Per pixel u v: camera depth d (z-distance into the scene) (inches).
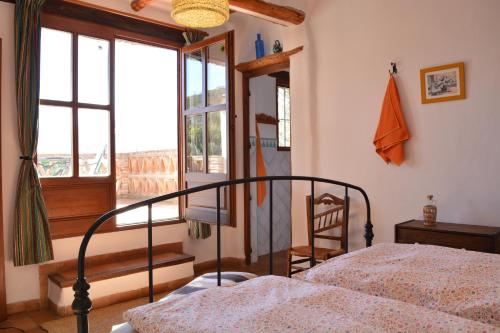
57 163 136.6
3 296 120.1
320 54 142.5
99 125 146.6
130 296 136.9
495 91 105.3
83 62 142.7
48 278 130.8
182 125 167.6
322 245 145.0
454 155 112.5
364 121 131.3
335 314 41.3
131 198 272.5
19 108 122.6
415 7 119.6
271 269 80.3
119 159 273.6
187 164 164.7
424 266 59.7
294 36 149.9
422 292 50.6
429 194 117.3
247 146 177.6
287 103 211.6
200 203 157.3
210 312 44.0
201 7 92.0
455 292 49.2
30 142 124.2
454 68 111.8
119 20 150.3
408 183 121.6
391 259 63.8
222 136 150.3
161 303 48.1
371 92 129.6
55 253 132.7
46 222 125.9
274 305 44.2
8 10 124.2
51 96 135.3
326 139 141.3
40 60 127.6
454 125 112.4
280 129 206.4
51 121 135.4
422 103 118.2
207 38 155.5
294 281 53.9
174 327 40.8
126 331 45.4
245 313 42.6
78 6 139.3
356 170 133.6
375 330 36.8
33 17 125.0
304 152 147.6
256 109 190.5
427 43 117.3
